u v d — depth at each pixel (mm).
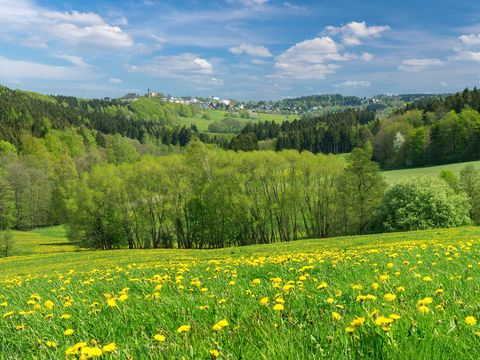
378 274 6973
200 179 73750
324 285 5324
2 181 99875
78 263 37531
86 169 145250
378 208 65125
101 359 3377
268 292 6141
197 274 9695
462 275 6188
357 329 3340
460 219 59344
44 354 4066
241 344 3309
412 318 3568
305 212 74500
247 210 70188
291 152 71375
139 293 7492
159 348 3492
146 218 72875
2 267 41688
